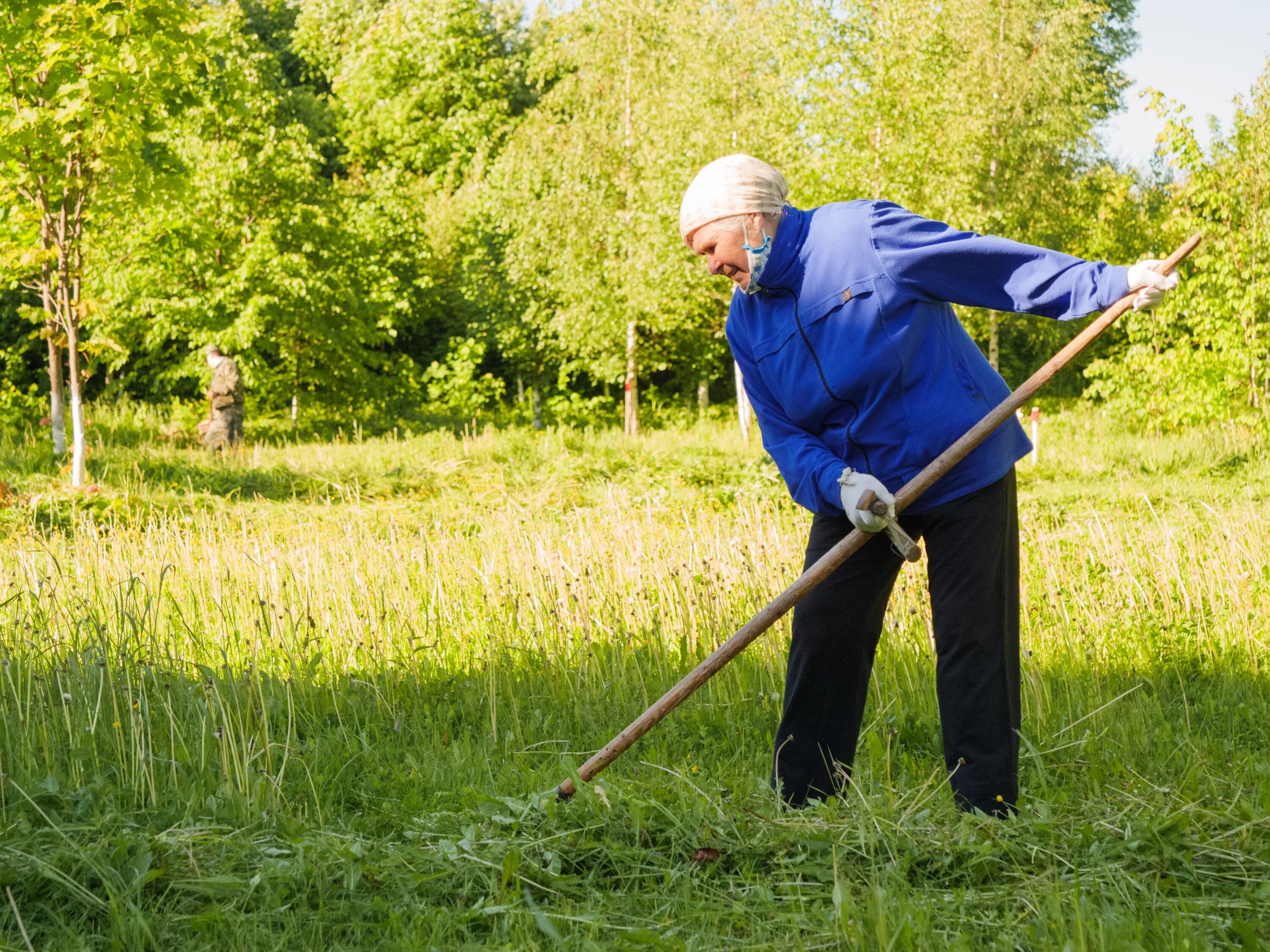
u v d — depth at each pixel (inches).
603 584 223.8
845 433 125.6
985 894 97.4
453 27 1164.5
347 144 1175.0
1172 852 101.7
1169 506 421.4
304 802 127.0
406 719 173.0
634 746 157.6
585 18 837.8
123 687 151.1
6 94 422.0
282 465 530.6
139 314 721.6
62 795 117.8
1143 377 660.1
